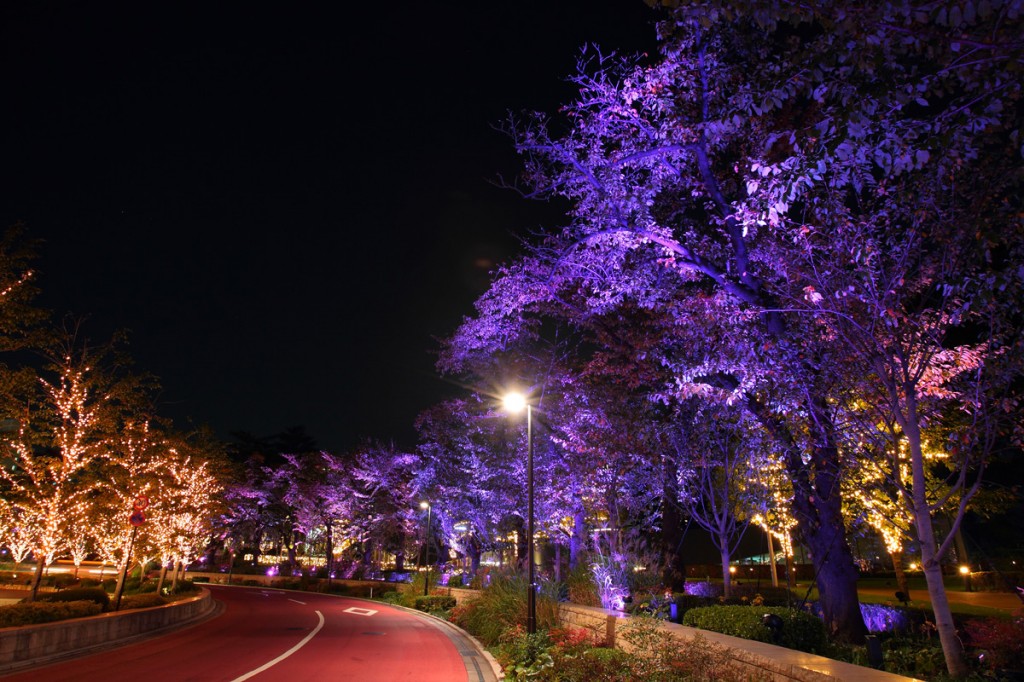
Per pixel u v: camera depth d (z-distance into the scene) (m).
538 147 15.36
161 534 28.23
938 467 19.47
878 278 8.45
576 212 15.81
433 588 36.84
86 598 21.14
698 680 8.25
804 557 48.34
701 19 5.75
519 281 18.86
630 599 15.77
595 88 14.65
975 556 30.59
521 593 19.19
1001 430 7.86
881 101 5.51
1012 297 7.47
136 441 24.11
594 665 10.14
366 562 58.22
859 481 9.94
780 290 10.20
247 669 14.27
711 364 11.55
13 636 13.54
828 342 9.29
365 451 53.31
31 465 19.31
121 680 12.49
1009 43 4.99
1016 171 7.14
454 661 16.03
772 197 6.79
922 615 16.00
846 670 6.79
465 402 30.34
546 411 24.16
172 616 23.36
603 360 18.66
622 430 18.42
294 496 56.91
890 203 8.21
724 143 13.78
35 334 15.96
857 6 5.25
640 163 15.00
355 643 19.69
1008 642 8.52
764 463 15.58
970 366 8.08
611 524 18.97
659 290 15.04
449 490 36.16
